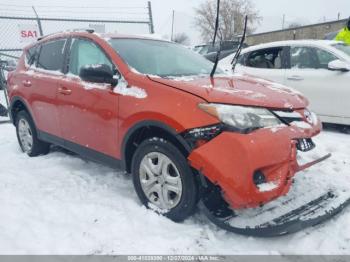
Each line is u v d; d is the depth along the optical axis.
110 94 3.27
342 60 5.80
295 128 2.85
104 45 3.60
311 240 2.70
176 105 2.78
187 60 4.02
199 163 2.59
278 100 2.95
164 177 2.96
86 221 2.98
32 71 4.64
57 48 4.32
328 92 5.86
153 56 3.72
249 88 3.13
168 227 2.86
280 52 6.59
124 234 2.79
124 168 3.32
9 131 6.69
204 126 2.62
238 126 2.56
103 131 3.41
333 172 3.89
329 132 6.02
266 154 2.52
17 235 2.78
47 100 4.19
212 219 2.77
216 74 3.77
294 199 3.01
